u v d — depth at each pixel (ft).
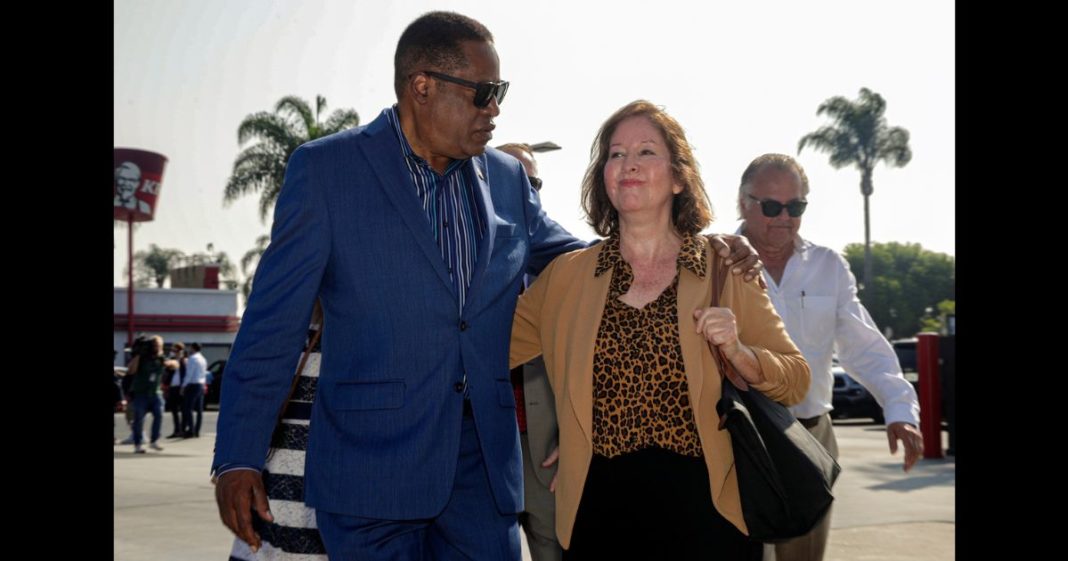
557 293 10.42
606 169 10.10
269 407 9.23
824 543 12.78
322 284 9.62
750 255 9.95
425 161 9.91
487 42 9.98
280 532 10.21
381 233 9.41
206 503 30.35
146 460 47.06
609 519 9.47
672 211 10.33
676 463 9.38
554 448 11.99
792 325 13.78
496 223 10.09
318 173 9.44
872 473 38.22
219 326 162.20
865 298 161.79
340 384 9.43
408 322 9.35
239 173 111.04
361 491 9.22
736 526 9.23
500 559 9.77
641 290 9.89
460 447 9.66
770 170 13.79
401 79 9.91
